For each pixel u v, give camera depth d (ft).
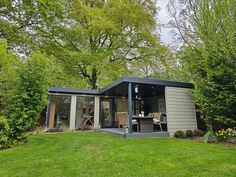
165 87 28.09
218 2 24.03
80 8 44.70
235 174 10.91
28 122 20.25
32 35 42.70
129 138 24.25
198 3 28.86
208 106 24.58
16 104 19.90
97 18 42.86
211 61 23.97
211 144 20.07
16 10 38.73
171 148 17.76
